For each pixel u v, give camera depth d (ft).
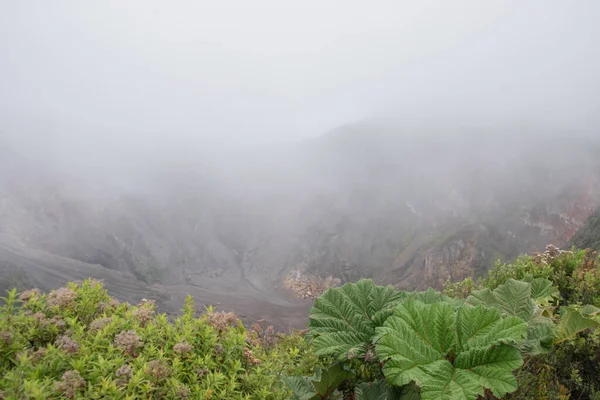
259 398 6.81
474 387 6.63
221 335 8.02
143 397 5.59
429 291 10.94
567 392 8.35
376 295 10.73
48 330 6.75
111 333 6.98
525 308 9.58
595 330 8.44
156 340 7.19
